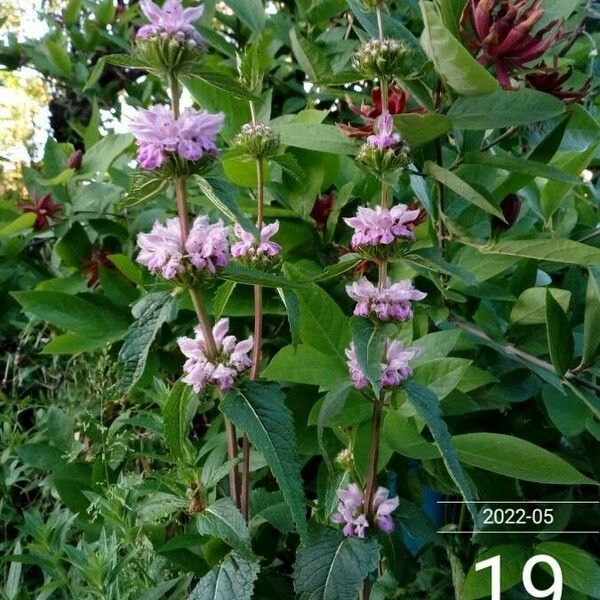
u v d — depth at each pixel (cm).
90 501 148
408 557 129
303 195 161
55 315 168
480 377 134
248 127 112
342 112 205
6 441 183
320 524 106
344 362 121
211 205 156
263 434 91
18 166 296
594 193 170
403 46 109
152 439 165
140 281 177
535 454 123
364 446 122
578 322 160
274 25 211
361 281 101
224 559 101
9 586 131
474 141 134
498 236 128
